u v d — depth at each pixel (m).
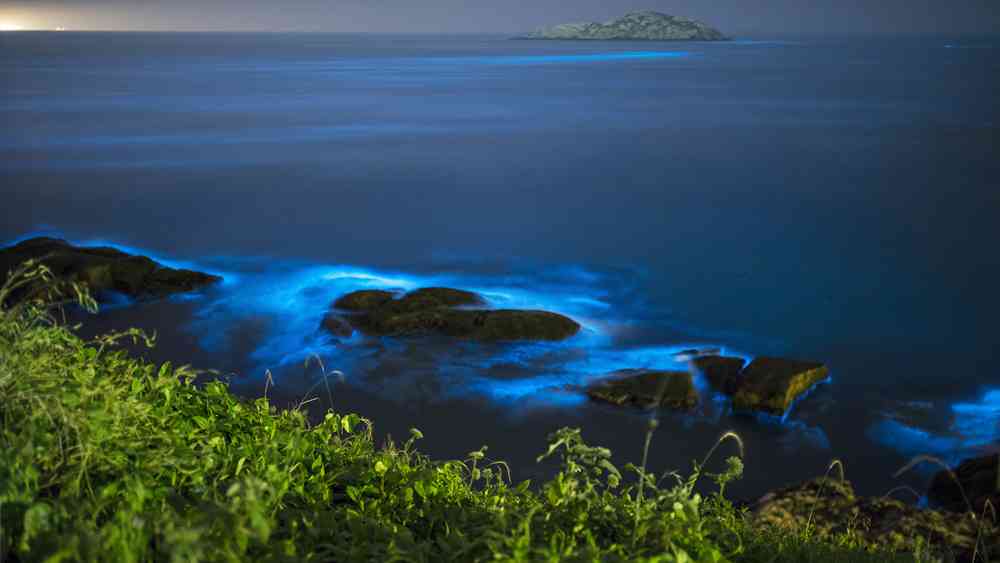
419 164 44.62
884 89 103.69
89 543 2.80
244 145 51.25
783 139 55.91
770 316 19.97
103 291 18.38
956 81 119.56
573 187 38.28
